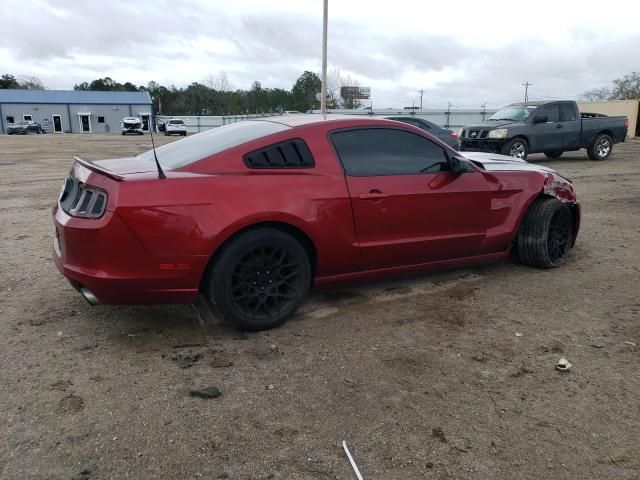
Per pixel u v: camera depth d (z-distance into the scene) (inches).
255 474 93.7
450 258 183.9
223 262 139.6
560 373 129.6
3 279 190.5
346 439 103.8
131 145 1182.3
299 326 155.1
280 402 115.8
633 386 123.9
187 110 3255.4
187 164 143.2
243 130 162.7
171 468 94.7
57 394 116.6
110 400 115.0
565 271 207.3
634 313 165.9
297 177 149.2
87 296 135.9
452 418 111.0
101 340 143.3
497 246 194.2
